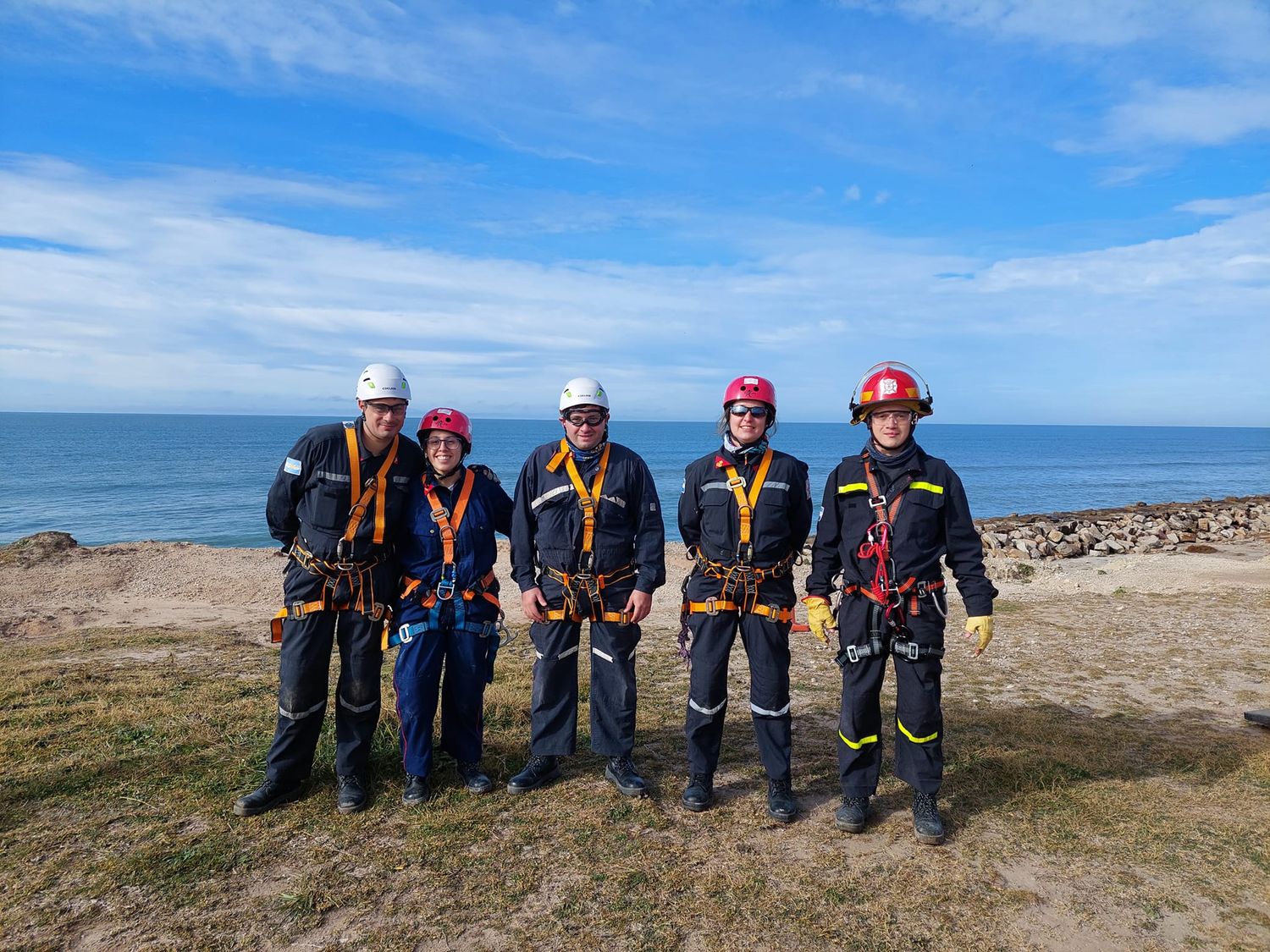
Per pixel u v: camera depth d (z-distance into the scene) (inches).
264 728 178.4
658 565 147.2
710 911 110.2
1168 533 860.6
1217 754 169.5
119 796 143.1
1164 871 121.4
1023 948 103.0
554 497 148.0
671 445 5821.9
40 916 107.0
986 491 2388.0
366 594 141.6
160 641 310.0
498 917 108.6
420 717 144.1
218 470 2615.7
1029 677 240.4
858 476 137.3
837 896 114.0
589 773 158.9
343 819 136.6
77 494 1808.6
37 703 201.5
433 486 147.8
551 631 149.9
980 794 148.9
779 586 143.4
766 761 142.3
